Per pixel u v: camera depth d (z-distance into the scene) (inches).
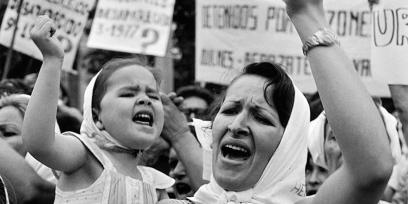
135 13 287.4
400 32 184.7
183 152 186.5
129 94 156.3
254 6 269.7
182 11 439.5
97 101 157.2
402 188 231.5
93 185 150.6
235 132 137.4
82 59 415.5
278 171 137.2
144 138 154.6
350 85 110.5
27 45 272.4
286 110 138.7
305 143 139.7
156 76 164.6
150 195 155.1
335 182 114.1
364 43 259.6
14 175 175.6
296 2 114.4
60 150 146.6
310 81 265.7
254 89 139.2
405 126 169.6
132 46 287.1
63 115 230.4
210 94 278.7
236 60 271.9
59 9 273.9
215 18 273.7
